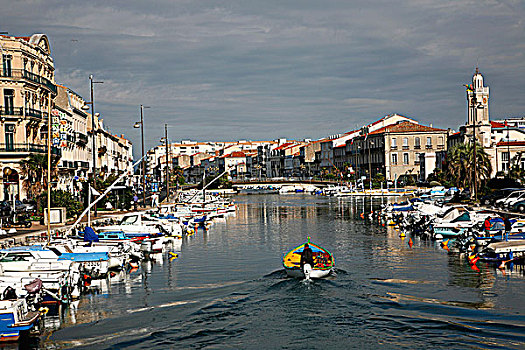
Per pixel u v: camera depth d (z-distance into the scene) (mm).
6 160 68625
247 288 35125
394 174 172750
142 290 35531
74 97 99375
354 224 75500
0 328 25672
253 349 25156
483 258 42562
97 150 123500
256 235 65062
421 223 63812
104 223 60219
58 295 31453
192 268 42875
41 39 77062
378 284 35656
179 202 114000
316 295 33000
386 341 25828
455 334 26562
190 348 25391
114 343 26078
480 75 136250
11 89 68688
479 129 134500
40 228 53625
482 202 85625
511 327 27391
